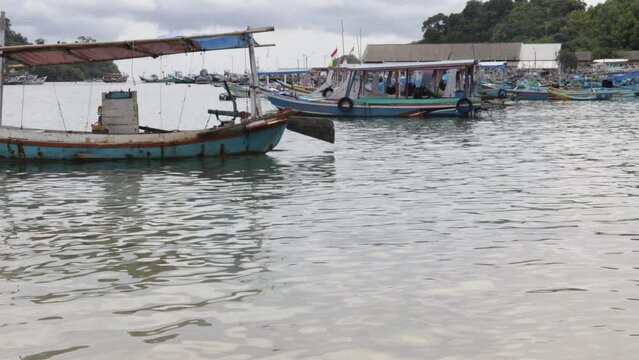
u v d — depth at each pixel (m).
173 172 19.00
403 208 13.72
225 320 7.65
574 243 10.87
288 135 30.92
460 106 42.19
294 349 6.86
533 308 7.95
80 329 7.43
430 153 23.73
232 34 21.66
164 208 13.91
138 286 8.84
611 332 7.23
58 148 20.64
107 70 174.25
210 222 12.52
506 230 11.77
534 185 16.50
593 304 8.07
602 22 163.50
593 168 19.55
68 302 8.27
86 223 12.52
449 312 7.84
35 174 18.62
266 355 6.73
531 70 115.81
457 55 120.69
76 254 10.37
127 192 15.86
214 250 10.56
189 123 44.75
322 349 6.86
